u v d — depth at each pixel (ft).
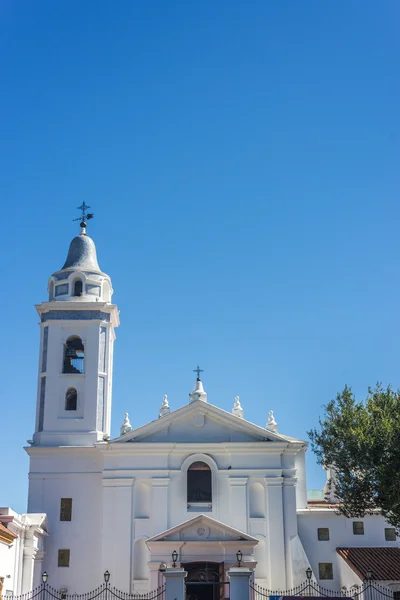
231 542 143.84
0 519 124.36
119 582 151.23
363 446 129.39
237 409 174.81
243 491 157.38
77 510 159.74
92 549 156.76
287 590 151.12
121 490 157.58
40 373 171.22
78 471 162.50
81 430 165.27
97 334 171.42
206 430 162.30
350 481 133.49
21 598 134.21
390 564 150.61
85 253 181.88
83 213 189.78
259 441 160.66
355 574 151.33
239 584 108.58
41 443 164.35
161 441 161.07
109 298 179.11
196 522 146.41
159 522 154.92
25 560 137.90
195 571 144.66
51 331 171.94
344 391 142.20
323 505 170.50
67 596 148.66
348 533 160.76
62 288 177.27
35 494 161.07
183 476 158.40
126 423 169.37
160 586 136.56
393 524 132.87
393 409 134.92
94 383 168.25
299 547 153.89
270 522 155.94
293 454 161.07
